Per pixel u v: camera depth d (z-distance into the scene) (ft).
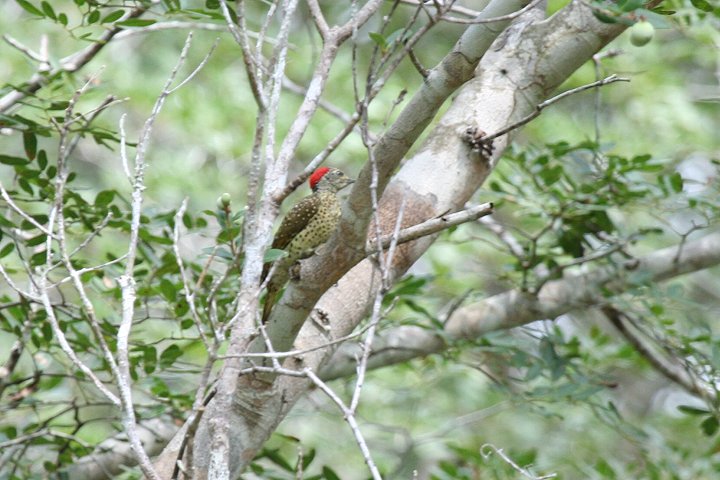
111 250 49.62
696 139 57.67
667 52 59.57
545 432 57.26
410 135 22.56
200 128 56.75
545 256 38.75
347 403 43.29
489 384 39.29
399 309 45.55
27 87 31.83
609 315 40.63
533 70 29.76
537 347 39.19
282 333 24.90
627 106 61.05
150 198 55.77
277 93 23.15
